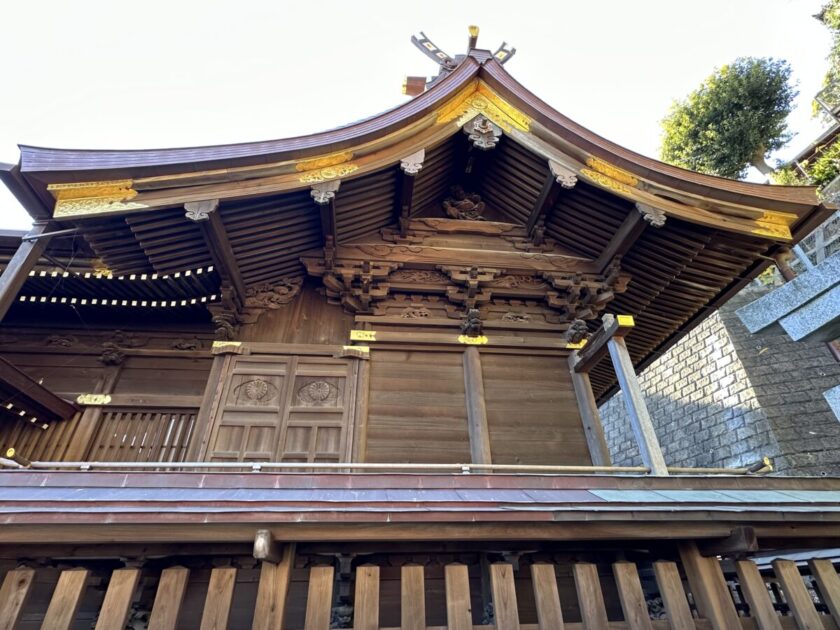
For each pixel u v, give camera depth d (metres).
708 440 15.21
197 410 7.14
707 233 7.14
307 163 6.14
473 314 7.30
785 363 14.84
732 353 15.51
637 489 3.96
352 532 3.09
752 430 13.84
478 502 3.23
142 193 5.40
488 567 4.08
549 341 7.42
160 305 7.25
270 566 3.18
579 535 3.30
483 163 8.52
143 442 6.88
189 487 3.43
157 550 3.32
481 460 6.25
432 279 7.71
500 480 3.84
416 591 3.26
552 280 7.90
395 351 7.18
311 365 6.77
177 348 7.75
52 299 7.17
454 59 8.92
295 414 6.35
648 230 7.47
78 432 6.88
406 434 6.46
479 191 9.06
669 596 3.47
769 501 3.60
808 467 12.42
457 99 7.37
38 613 3.90
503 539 3.31
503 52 8.37
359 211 7.43
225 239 6.07
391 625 4.23
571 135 7.05
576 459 6.53
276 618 2.96
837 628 3.57
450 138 7.84
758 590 3.54
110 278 6.63
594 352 6.54
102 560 3.45
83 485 3.37
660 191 6.89
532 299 8.00
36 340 7.67
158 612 2.98
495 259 7.94
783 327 4.56
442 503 3.17
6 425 6.68
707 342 16.66
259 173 5.86
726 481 4.18
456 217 8.66
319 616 3.07
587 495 3.62
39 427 6.84
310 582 3.20
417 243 8.03
